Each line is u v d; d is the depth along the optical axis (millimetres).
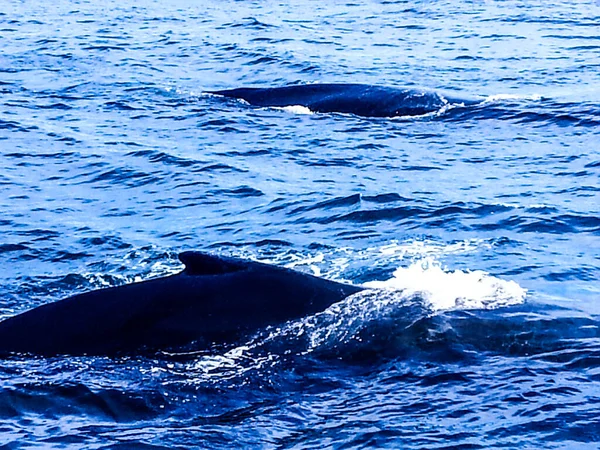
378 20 48719
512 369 12883
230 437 11586
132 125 28641
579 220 19438
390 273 16672
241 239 18875
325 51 40188
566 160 24328
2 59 38500
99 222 20141
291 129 28016
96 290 14055
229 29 45969
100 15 50375
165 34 44281
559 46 40531
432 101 29812
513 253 17641
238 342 13320
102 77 35281
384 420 11828
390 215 20016
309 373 12891
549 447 11211
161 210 20938
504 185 22188
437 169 23812
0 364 13188
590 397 12195
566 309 14477
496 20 47875
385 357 13211
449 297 14539
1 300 16141
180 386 12633
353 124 28438
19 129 27984
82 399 12414
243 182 22781
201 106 30750
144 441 11523
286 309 13688
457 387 12500
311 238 18828
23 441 11602
